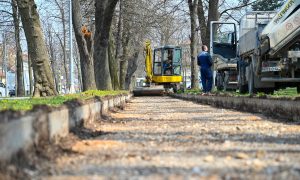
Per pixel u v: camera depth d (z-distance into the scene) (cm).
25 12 3603
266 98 2783
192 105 4378
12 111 1184
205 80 5375
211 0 6575
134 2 8294
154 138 1697
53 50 13938
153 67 8688
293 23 3544
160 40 11288
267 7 8075
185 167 1102
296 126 2072
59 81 17888
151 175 1013
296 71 3659
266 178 961
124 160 1216
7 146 993
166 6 8088
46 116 1343
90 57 4781
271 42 3547
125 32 9212
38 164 1129
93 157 1271
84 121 2072
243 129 1980
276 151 1336
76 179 985
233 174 1008
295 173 1006
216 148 1414
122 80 9975
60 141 1507
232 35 5462
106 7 5072
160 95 8206
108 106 3250
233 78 5588
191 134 1823
